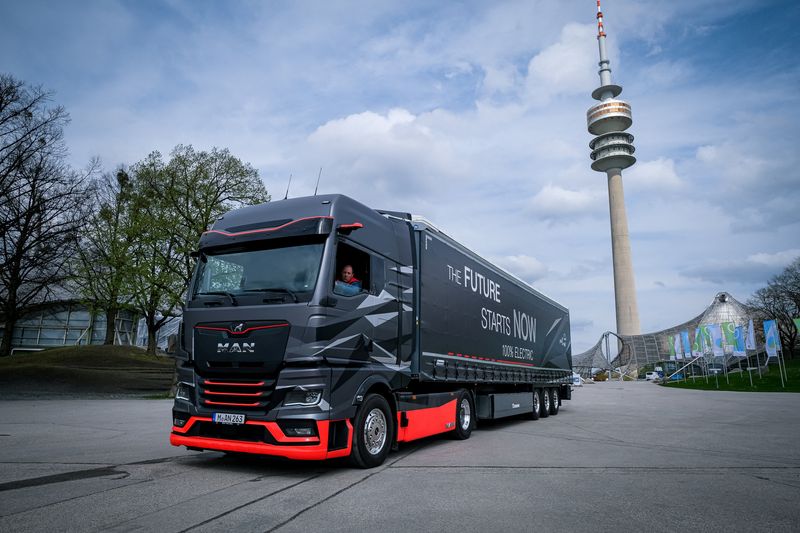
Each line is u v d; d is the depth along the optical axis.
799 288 65.38
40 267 23.80
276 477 6.54
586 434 11.99
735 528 4.68
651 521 4.84
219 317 6.92
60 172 24.56
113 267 27.12
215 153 27.47
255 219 7.54
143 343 54.84
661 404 24.42
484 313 12.37
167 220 25.80
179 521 4.55
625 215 117.62
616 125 125.25
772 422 15.10
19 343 48.38
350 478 6.53
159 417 14.60
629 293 110.69
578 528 4.57
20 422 13.09
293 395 6.36
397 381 8.12
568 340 20.77
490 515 4.92
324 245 6.89
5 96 23.08
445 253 10.52
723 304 98.38
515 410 14.10
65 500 5.26
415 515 4.88
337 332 6.79
